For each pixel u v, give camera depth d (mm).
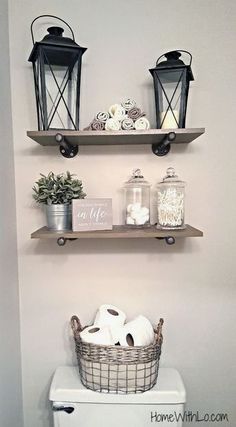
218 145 965
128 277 1002
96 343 839
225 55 944
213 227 985
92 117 958
